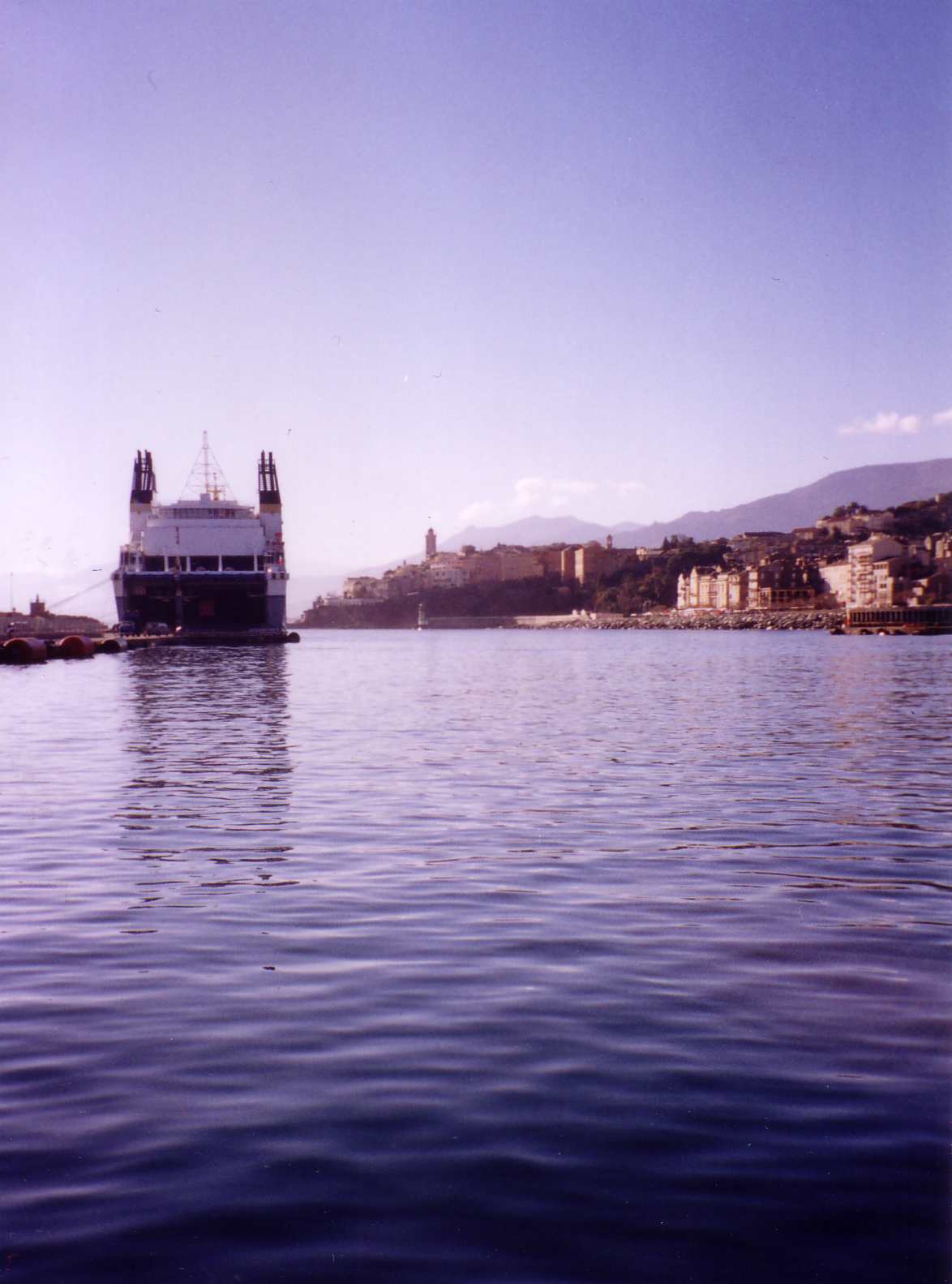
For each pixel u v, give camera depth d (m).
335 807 21.33
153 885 14.95
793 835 18.56
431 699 54.50
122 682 69.19
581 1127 7.66
